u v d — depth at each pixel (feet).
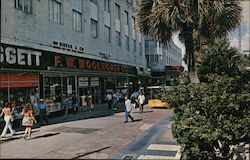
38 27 75.72
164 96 43.01
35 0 75.05
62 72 87.30
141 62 175.73
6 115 53.83
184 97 41.14
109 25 127.85
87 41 104.22
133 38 161.79
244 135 40.63
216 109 39.50
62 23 88.63
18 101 68.85
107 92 122.42
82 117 80.38
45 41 78.64
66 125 65.77
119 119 75.46
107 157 40.14
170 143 48.42
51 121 73.05
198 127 38.75
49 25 80.89
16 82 67.92
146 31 50.26
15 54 66.33
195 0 45.93
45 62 77.00
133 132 57.26
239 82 40.65
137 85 173.88
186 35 47.70
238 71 41.98
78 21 99.91
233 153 42.37
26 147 44.93
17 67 66.69
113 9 131.54
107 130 59.36
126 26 151.02
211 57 43.16
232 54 42.42
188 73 45.50
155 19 47.39
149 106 107.14
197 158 42.34
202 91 40.01
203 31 48.29
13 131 54.85
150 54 213.05
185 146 40.37
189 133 39.24
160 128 61.46
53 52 81.25
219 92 39.58
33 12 74.28
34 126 64.64
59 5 87.86
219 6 44.06
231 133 39.45
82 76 104.99
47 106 74.33
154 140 50.42
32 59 71.77
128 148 45.16
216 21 45.70
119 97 129.49
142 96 93.71
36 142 48.39
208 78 41.65
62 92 89.30
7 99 65.67
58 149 43.83
